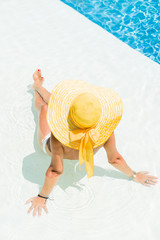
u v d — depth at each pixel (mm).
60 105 2910
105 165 4047
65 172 3945
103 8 7105
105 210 3688
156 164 4125
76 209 3676
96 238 3480
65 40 5590
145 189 3879
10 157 4039
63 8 6180
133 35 6633
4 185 3795
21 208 3637
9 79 4883
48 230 3506
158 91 4973
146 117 4617
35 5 6137
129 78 5121
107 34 5816
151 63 5402
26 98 4656
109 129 3016
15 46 5391
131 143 4305
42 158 4066
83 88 3041
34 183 3840
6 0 6156
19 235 3453
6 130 4281
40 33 5652
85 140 2859
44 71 5074
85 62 5285
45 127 3906
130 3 7164
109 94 3074
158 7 7121
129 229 3562
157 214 3691
